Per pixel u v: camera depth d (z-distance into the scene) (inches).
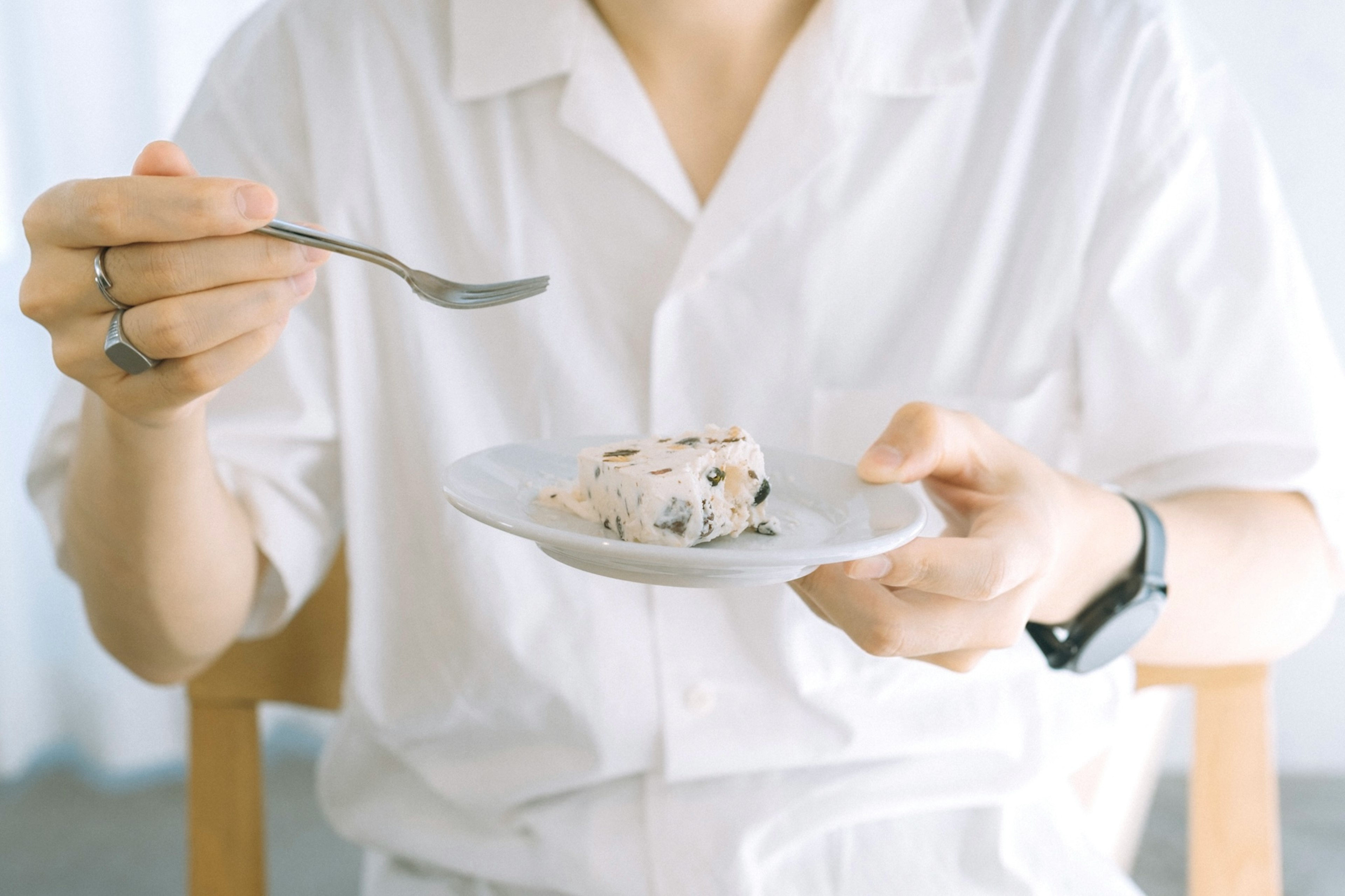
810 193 28.1
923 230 28.6
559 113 28.0
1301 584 27.5
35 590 69.4
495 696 27.7
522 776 27.7
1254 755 29.6
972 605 21.5
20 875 60.2
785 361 28.1
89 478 24.2
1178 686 29.8
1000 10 28.9
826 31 27.3
